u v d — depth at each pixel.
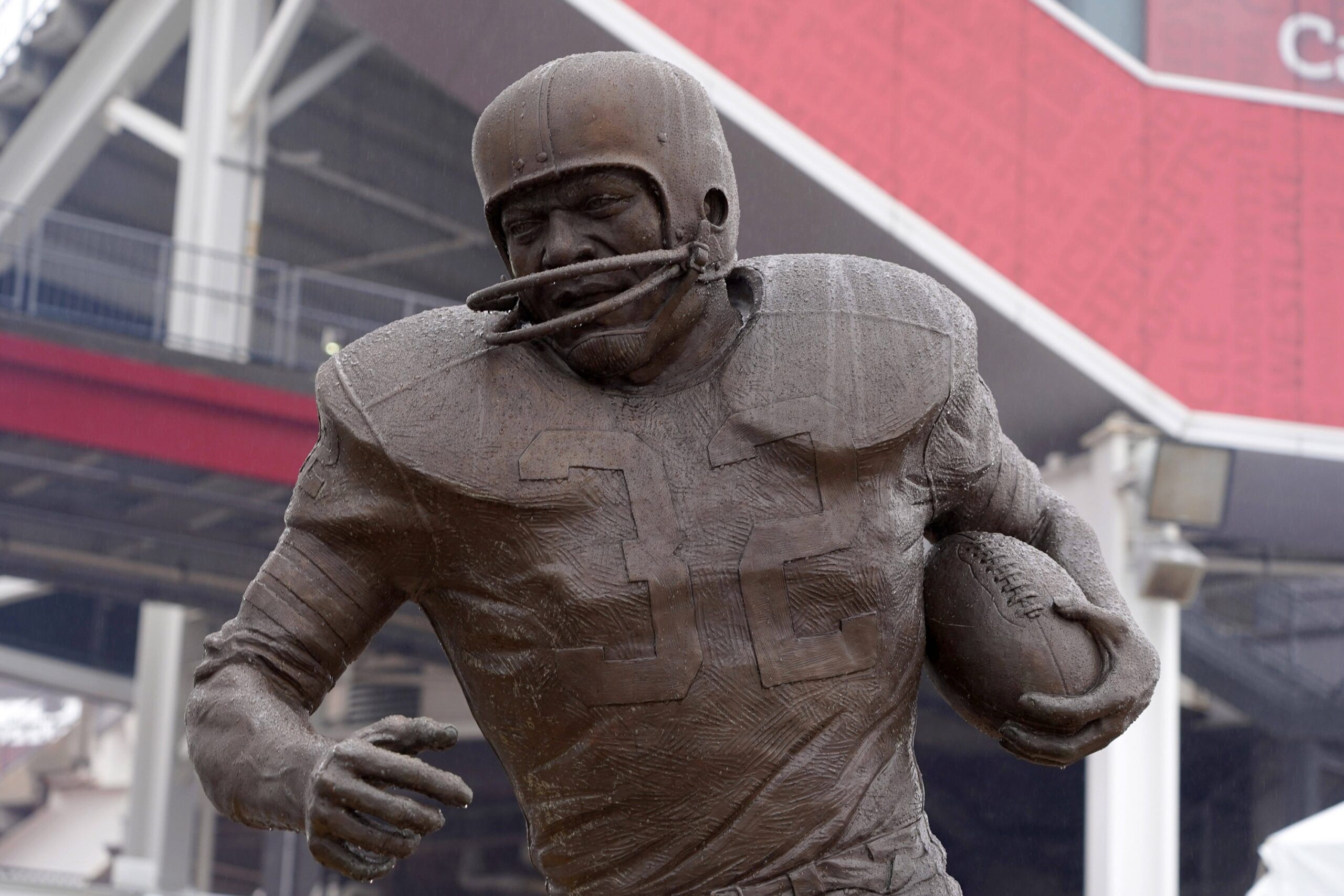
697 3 12.66
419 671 17.80
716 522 2.17
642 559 2.14
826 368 2.23
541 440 2.17
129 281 19.56
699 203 2.22
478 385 2.20
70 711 29.28
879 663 2.20
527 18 12.11
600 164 2.12
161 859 17.58
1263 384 14.03
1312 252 14.34
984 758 17.94
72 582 15.09
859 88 13.14
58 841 27.52
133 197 19.89
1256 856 17.34
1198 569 12.80
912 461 2.28
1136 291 13.88
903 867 2.17
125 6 16.72
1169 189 14.14
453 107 16.52
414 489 2.16
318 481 2.22
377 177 17.70
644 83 2.19
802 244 13.74
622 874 2.18
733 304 2.36
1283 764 17.28
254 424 13.13
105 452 12.81
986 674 2.27
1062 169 13.88
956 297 2.39
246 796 2.06
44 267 19.72
